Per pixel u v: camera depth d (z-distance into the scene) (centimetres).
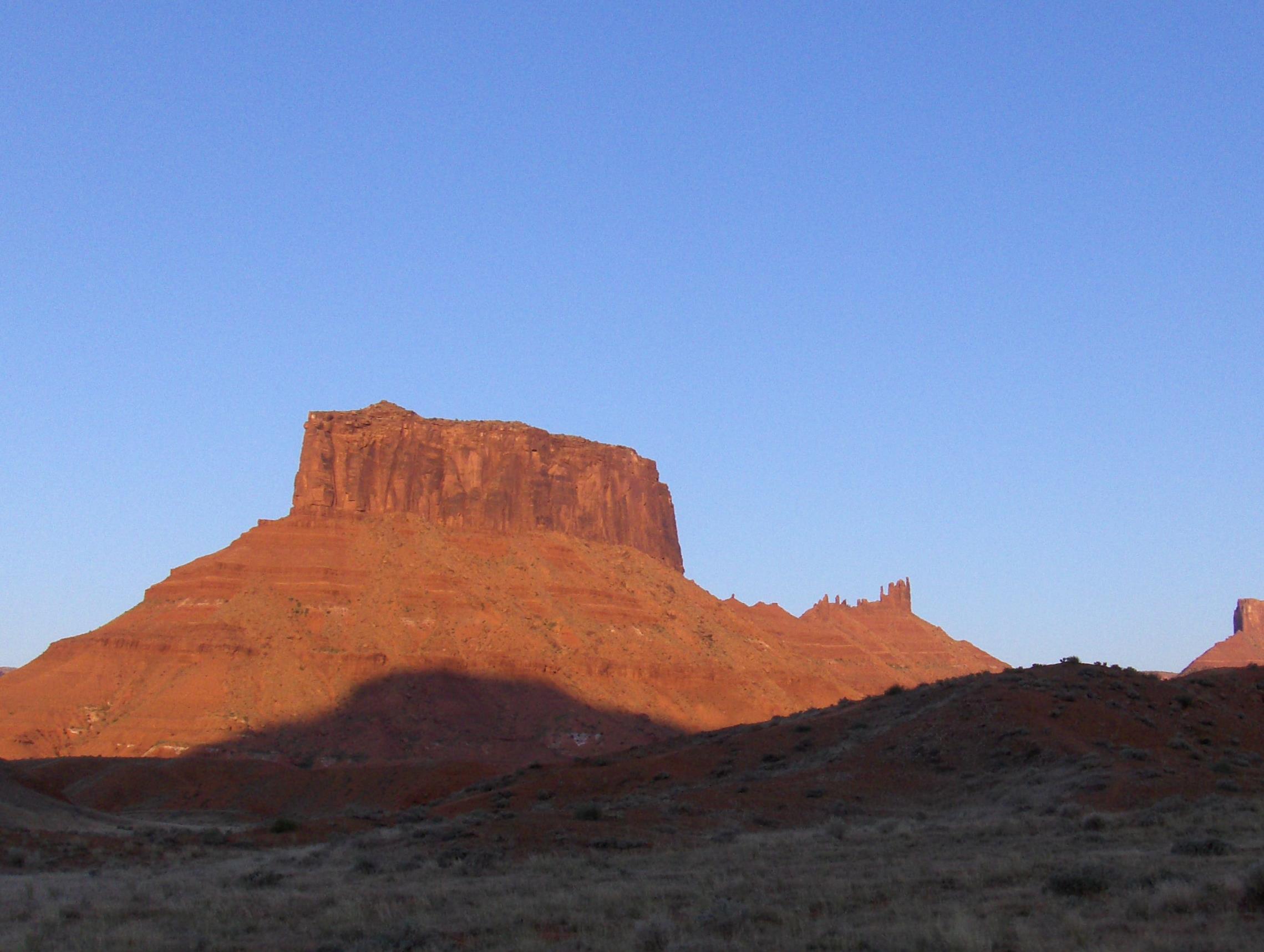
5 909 3747
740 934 2714
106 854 5847
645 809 5862
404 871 4331
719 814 5916
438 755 16075
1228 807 5216
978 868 3566
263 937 3055
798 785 6694
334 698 16688
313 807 10944
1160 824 4772
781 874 3766
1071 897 3000
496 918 3070
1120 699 7638
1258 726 7550
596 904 3225
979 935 2459
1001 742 7025
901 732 7531
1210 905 2722
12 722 15675
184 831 8238
